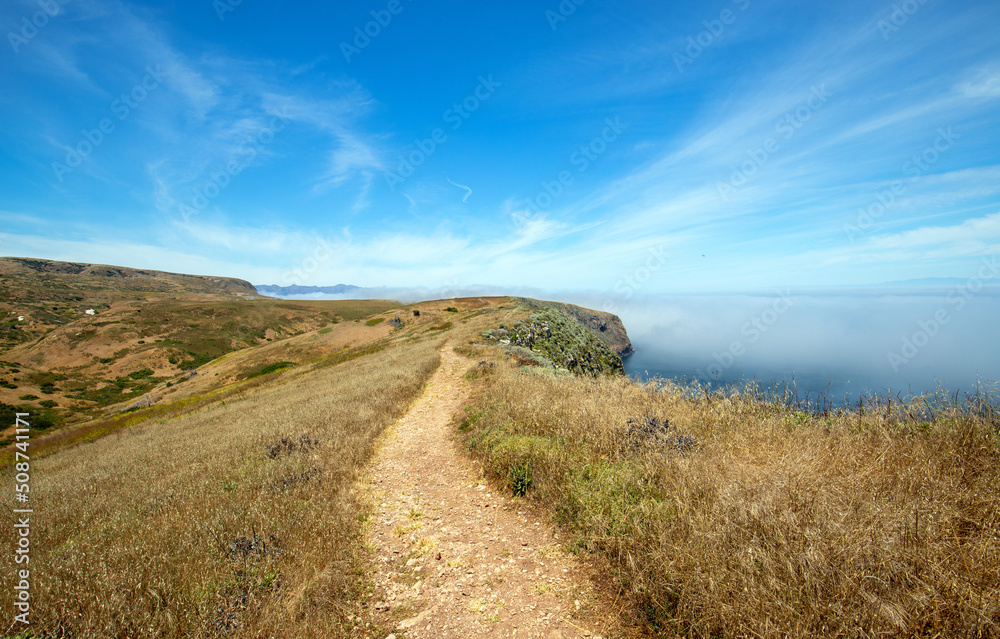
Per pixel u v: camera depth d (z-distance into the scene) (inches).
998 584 100.5
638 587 132.0
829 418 230.2
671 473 181.6
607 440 236.8
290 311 5059.1
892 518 123.9
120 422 1190.3
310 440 339.0
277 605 139.4
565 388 364.8
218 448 375.2
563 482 209.3
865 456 171.6
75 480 362.3
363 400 499.2
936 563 105.2
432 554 183.2
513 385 420.8
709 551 126.6
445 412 459.8
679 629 118.3
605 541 157.6
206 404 1186.6
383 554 187.6
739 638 103.9
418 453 332.2
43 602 143.7
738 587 114.3
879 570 109.0
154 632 129.9
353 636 137.4
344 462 291.1
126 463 411.5
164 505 236.8
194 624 132.8
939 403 193.3
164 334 3858.3
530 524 197.8
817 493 140.6
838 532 120.3
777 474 159.3
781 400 257.8
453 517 216.8
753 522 133.3
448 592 156.6
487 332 1066.1
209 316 4397.1
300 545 176.7
